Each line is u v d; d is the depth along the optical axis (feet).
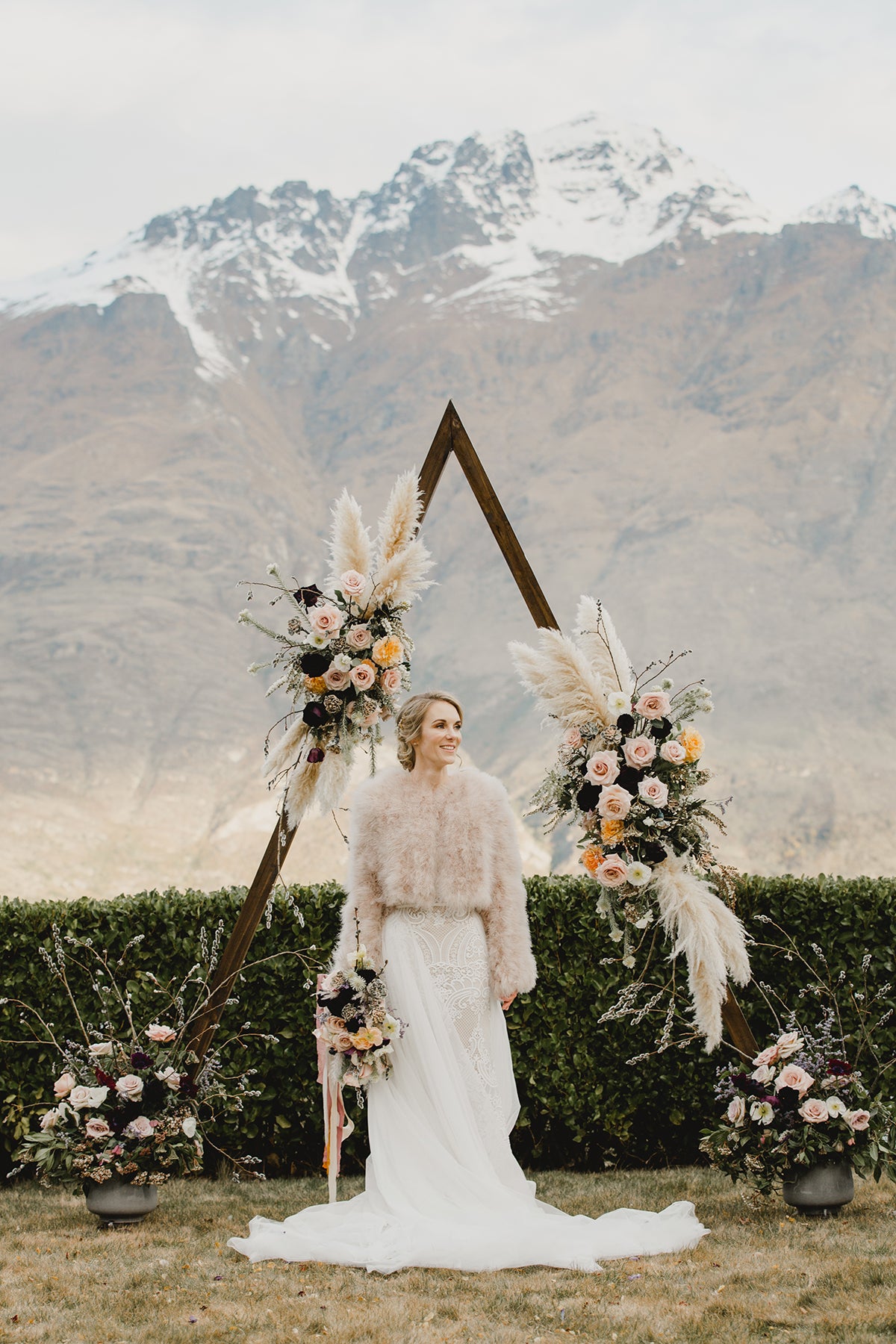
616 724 17.52
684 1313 12.60
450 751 16.35
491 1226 14.65
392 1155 15.40
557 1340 11.97
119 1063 17.60
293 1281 13.88
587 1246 14.43
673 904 16.80
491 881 16.20
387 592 18.19
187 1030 18.61
